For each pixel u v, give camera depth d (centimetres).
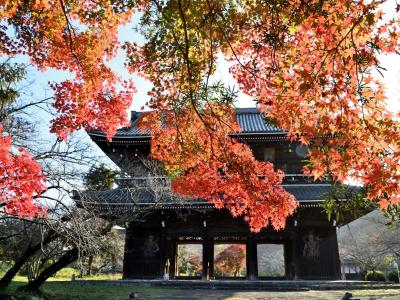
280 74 639
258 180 779
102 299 1639
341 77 564
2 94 1075
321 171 602
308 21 607
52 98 1027
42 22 947
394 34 554
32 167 603
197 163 846
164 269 2467
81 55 995
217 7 710
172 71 830
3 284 1321
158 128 889
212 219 2570
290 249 2531
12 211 595
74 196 1077
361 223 4619
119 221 1527
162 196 1802
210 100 787
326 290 2216
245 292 2100
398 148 544
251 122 3014
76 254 1360
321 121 618
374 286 2266
